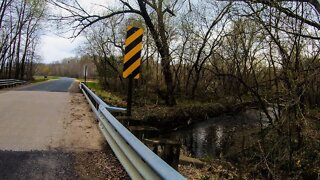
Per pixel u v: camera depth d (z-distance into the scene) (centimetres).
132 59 651
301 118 860
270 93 1061
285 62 914
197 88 3388
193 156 1198
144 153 359
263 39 1010
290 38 890
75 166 530
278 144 976
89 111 1275
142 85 3706
